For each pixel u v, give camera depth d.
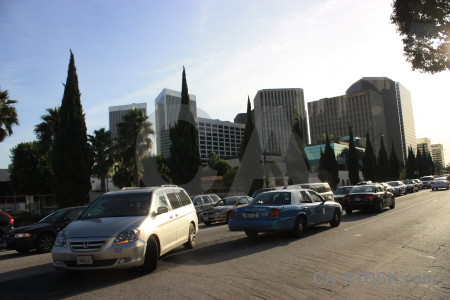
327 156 46.34
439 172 161.00
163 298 5.37
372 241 9.84
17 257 11.20
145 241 6.80
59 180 21.94
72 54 23.03
